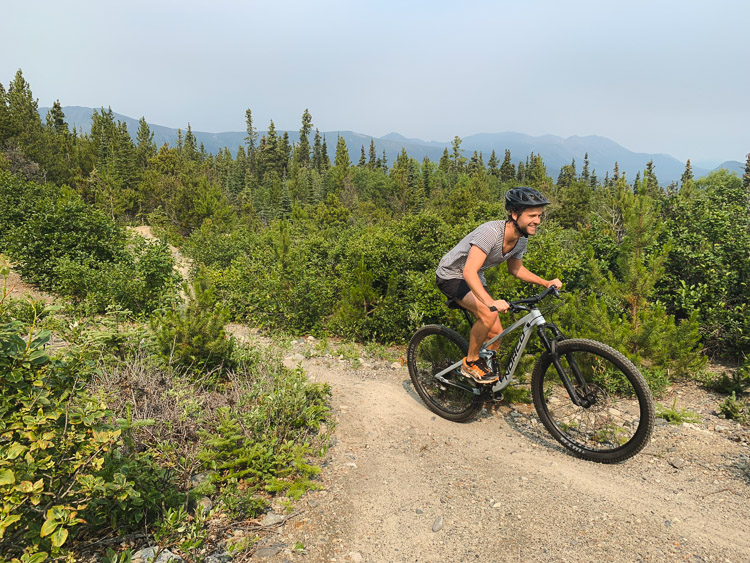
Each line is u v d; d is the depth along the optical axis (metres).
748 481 3.05
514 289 5.50
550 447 3.69
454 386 4.21
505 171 163.88
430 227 9.69
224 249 21.53
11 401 1.89
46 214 11.74
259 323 9.36
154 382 3.96
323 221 50.34
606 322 5.39
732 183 20.64
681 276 7.68
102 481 1.97
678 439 3.76
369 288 8.08
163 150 104.50
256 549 2.50
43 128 84.62
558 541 2.54
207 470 3.16
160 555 2.30
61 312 6.75
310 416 3.97
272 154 153.62
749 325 6.44
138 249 10.99
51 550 1.83
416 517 2.83
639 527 2.61
